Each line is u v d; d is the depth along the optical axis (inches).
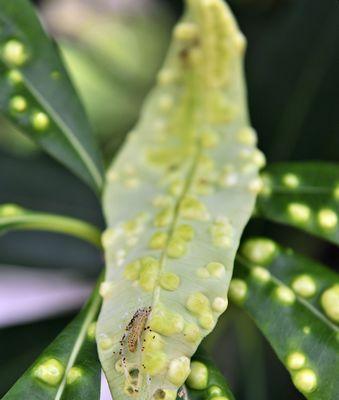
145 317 7.8
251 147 9.2
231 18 9.6
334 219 8.8
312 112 11.1
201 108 9.6
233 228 8.5
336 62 11.2
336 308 8.3
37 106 9.6
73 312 11.0
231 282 8.6
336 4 11.4
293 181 9.0
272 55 11.4
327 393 8.0
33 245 11.5
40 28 9.7
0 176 11.9
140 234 8.6
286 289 8.5
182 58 9.8
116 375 7.7
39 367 8.1
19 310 15.3
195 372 8.0
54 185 11.9
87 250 11.6
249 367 10.8
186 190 8.9
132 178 9.3
